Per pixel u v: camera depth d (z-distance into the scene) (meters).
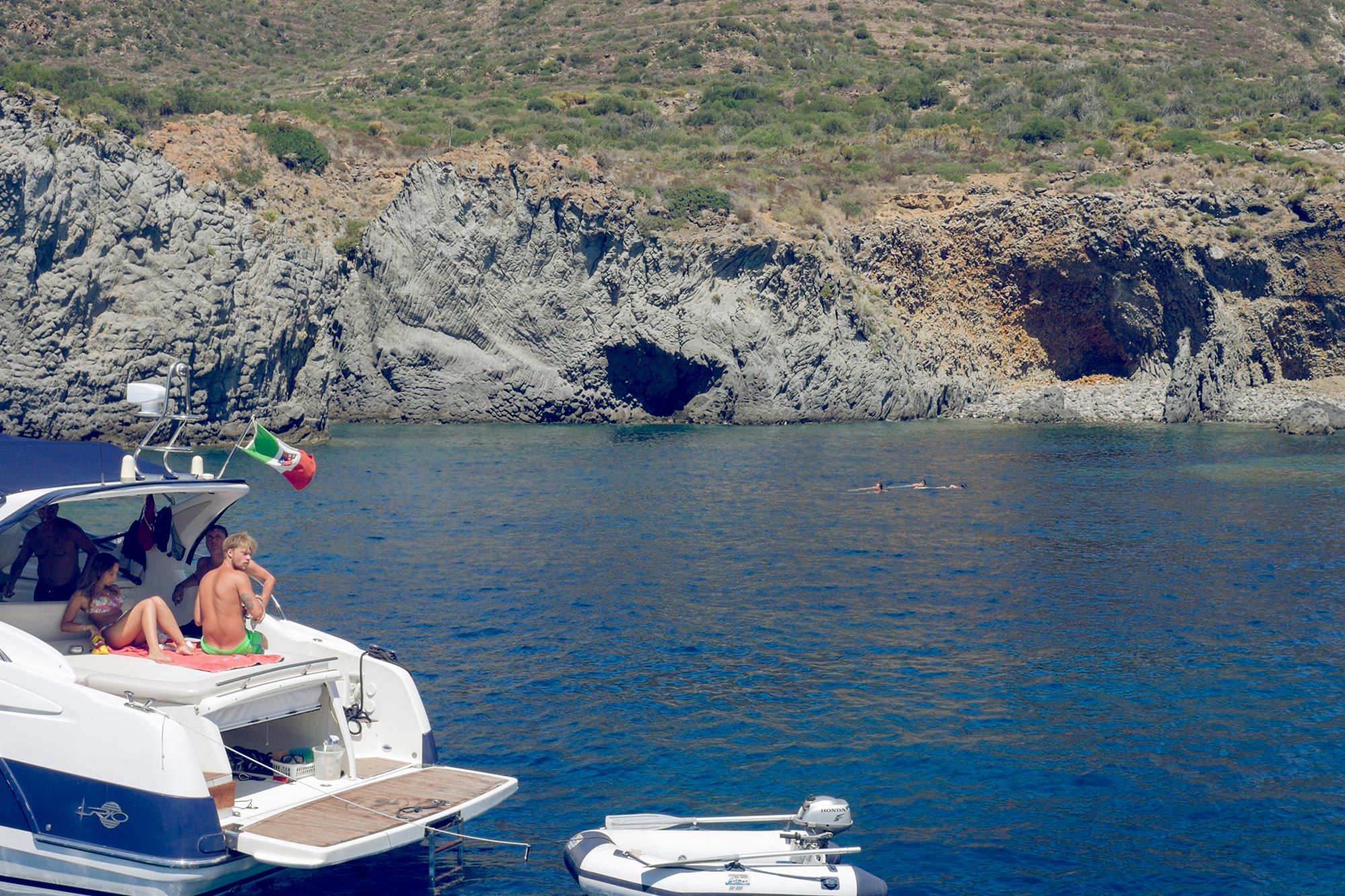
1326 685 15.81
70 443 11.31
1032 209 75.25
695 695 15.34
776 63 117.31
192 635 11.17
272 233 56.12
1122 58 123.44
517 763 12.79
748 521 31.00
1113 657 17.33
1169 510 33.38
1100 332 76.56
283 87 115.25
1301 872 10.23
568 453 48.91
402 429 60.53
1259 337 72.12
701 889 9.35
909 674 16.39
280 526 29.03
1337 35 139.75
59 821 8.86
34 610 10.27
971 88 108.94
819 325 68.62
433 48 129.62
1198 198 73.56
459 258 64.38
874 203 77.62
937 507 33.75
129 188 50.09
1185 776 12.48
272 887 9.91
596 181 66.75
